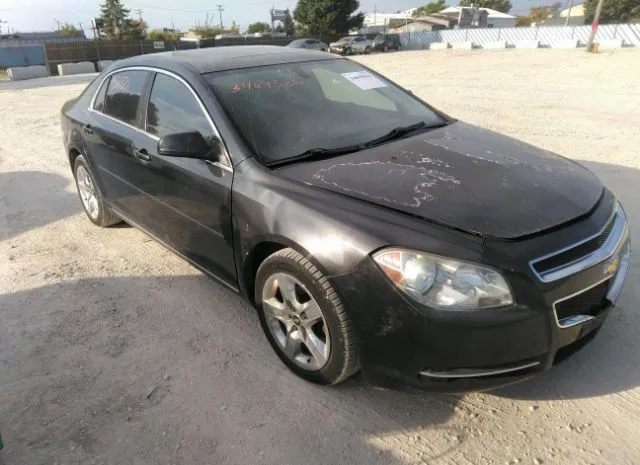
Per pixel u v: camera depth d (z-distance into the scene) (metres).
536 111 9.50
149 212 3.86
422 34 45.47
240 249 2.96
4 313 3.66
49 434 2.57
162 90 3.63
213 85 3.29
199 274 4.07
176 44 40.09
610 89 11.78
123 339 3.29
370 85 3.88
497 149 3.09
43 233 5.05
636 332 3.01
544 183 2.65
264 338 3.24
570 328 2.30
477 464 2.26
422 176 2.68
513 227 2.28
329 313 2.48
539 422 2.46
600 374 2.73
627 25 34.97
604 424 2.42
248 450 2.42
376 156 2.96
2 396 2.84
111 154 4.14
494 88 12.75
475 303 2.15
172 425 2.59
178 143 2.96
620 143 7.00
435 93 12.25
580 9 80.00
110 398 2.79
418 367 2.28
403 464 2.29
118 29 62.59
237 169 2.94
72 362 3.10
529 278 2.16
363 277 2.32
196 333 3.32
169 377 2.93
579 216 2.42
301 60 3.86
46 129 10.46
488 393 2.66
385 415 2.57
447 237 2.24
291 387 2.80
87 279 4.09
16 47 41.19
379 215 2.40
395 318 2.26
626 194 5.07
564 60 20.00
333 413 2.61
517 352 2.21
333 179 2.71
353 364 2.53
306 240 2.49
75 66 31.44
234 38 43.22
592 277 2.33
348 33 51.25
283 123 3.19
